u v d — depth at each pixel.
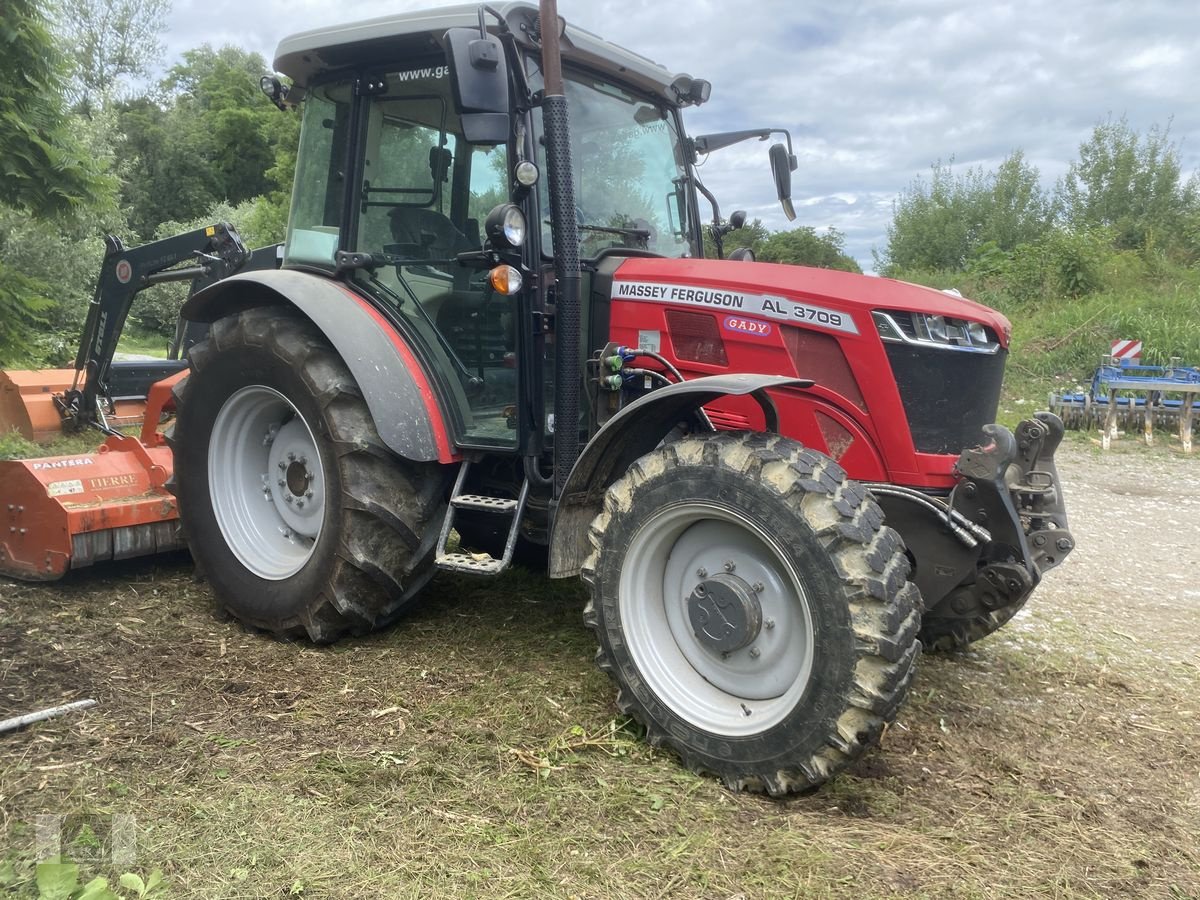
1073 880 2.40
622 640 3.06
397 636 3.92
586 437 3.69
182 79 47.50
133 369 6.93
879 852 2.48
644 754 2.99
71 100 6.39
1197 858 2.55
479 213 3.67
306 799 2.61
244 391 3.94
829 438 3.28
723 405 3.48
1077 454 10.20
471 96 3.00
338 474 3.59
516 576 4.73
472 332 3.69
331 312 3.68
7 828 2.38
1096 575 5.71
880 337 3.18
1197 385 10.29
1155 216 22.62
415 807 2.59
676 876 2.32
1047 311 15.99
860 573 2.59
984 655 4.14
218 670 3.51
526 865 2.34
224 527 4.05
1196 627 4.73
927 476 3.21
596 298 3.72
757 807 2.71
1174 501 8.00
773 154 4.46
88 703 3.11
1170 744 3.32
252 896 2.17
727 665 2.97
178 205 38.28
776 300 3.33
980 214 24.73
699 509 2.89
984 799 2.83
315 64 4.03
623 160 3.97
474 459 3.72
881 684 2.57
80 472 4.32
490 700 3.30
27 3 5.61
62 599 4.17
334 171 4.09
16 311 6.53
